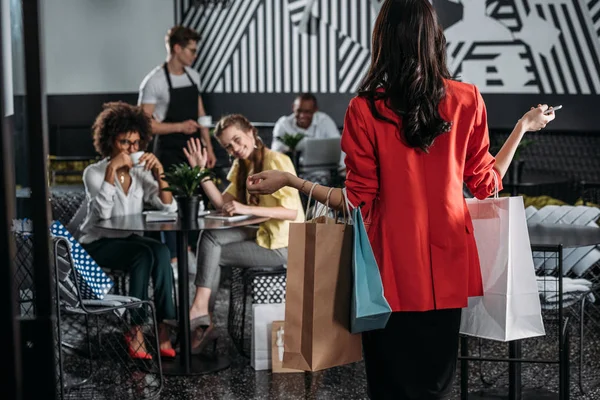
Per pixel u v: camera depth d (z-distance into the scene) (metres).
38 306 2.31
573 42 8.48
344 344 2.60
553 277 3.91
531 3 8.55
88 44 9.73
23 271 3.09
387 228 2.50
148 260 4.72
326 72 9.51
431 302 2.50
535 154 8.40
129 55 9.70
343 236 2.54
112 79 9.73
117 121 5.02
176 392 4.34
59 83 9.79
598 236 3.94
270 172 2.69
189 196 4.57
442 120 2.44
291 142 7.20
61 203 6.87
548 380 4.43
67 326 5.45
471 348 5.02
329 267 2.54
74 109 9.79
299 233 2.56
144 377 4.55
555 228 4.23
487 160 2.65
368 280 2.48
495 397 4.13
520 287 2.82
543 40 8.55
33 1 2.24
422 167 2.50
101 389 4.38
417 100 2.44
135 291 4.70
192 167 4.72
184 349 4.62
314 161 7.18
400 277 2.50
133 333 4.71
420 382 2.55
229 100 9.73
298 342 2.57
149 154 5.08
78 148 9.68
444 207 2.51
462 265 2.54
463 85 2.55
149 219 4.70
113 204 4.94
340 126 9.51
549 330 5.12
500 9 8.62
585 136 8.24
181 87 7.11
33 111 2.28
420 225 2.50
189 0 9.68
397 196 2.49
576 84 8.50
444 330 2.55
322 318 2.54
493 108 8.71
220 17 9.66
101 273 4.09
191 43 7.01
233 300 5.06
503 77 8.67
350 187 2.55
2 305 2.20
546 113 2.80
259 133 9.41
